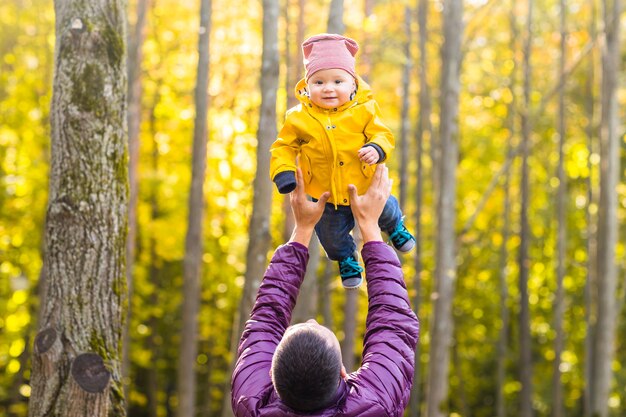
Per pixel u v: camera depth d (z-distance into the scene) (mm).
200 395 24250
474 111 21094
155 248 20672
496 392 25359
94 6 5410
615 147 16297
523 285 19078
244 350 2939
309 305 10211
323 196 3133
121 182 5480
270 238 10203
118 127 5469
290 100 12297
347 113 3188
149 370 23266
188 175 20078
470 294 23734
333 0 9609
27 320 18359
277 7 10195
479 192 22625
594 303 18609
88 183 5316
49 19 17266
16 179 17469
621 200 21672
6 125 17781
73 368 5242
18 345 18781
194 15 17625
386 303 2918
